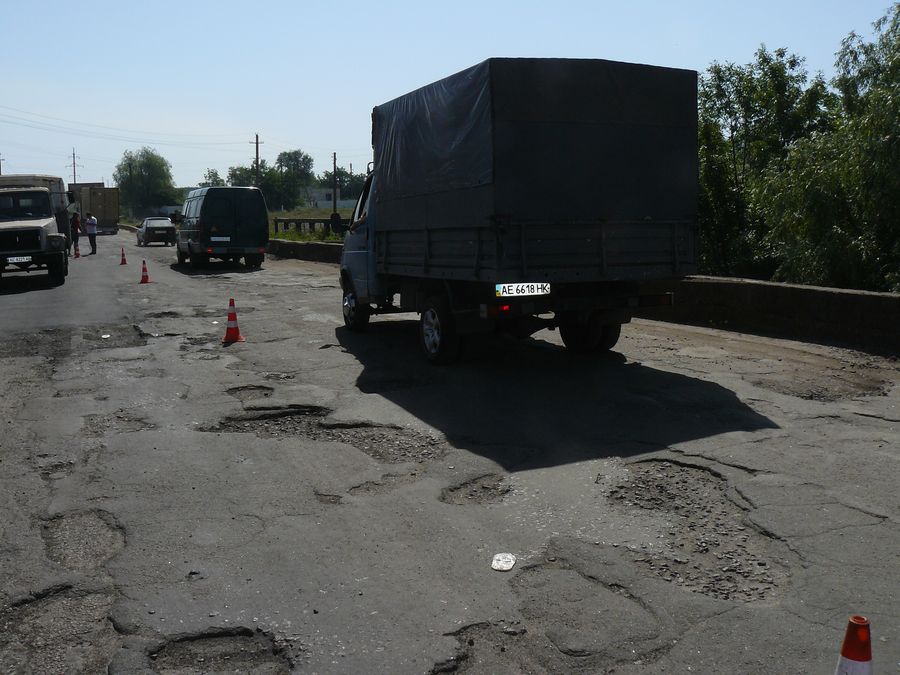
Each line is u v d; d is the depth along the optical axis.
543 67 7.69
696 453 5.68
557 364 9.02
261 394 7.85
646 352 9.59
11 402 7.64
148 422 6.87
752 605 3.61
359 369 8.97
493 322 8.47
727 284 11.37
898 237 12.16
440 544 4.29
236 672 3.18
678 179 8.47
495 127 7.54
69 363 9.53
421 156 9.01
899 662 3.17
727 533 4.38
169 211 124.19
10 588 3.87
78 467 5.69
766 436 6.06
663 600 3.65
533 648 3.28
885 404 6.97
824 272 12.62
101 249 39.12
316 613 3.58
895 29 12.76
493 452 5.85
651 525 4.50
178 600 3.72
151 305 15.10
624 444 5.95
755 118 18.98
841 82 14.08
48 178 25.89
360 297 11.16
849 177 12.31
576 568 3.98
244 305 15.02
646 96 8.23
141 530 4.53
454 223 8.33
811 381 7.86
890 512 4.61
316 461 5.74
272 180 113.38
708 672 3.11
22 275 22.69
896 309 9.20
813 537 4.30
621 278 8.15
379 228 10.36
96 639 3.43
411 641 3.34
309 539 4.38
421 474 5.42
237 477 5.42
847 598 3.66
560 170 7.83
